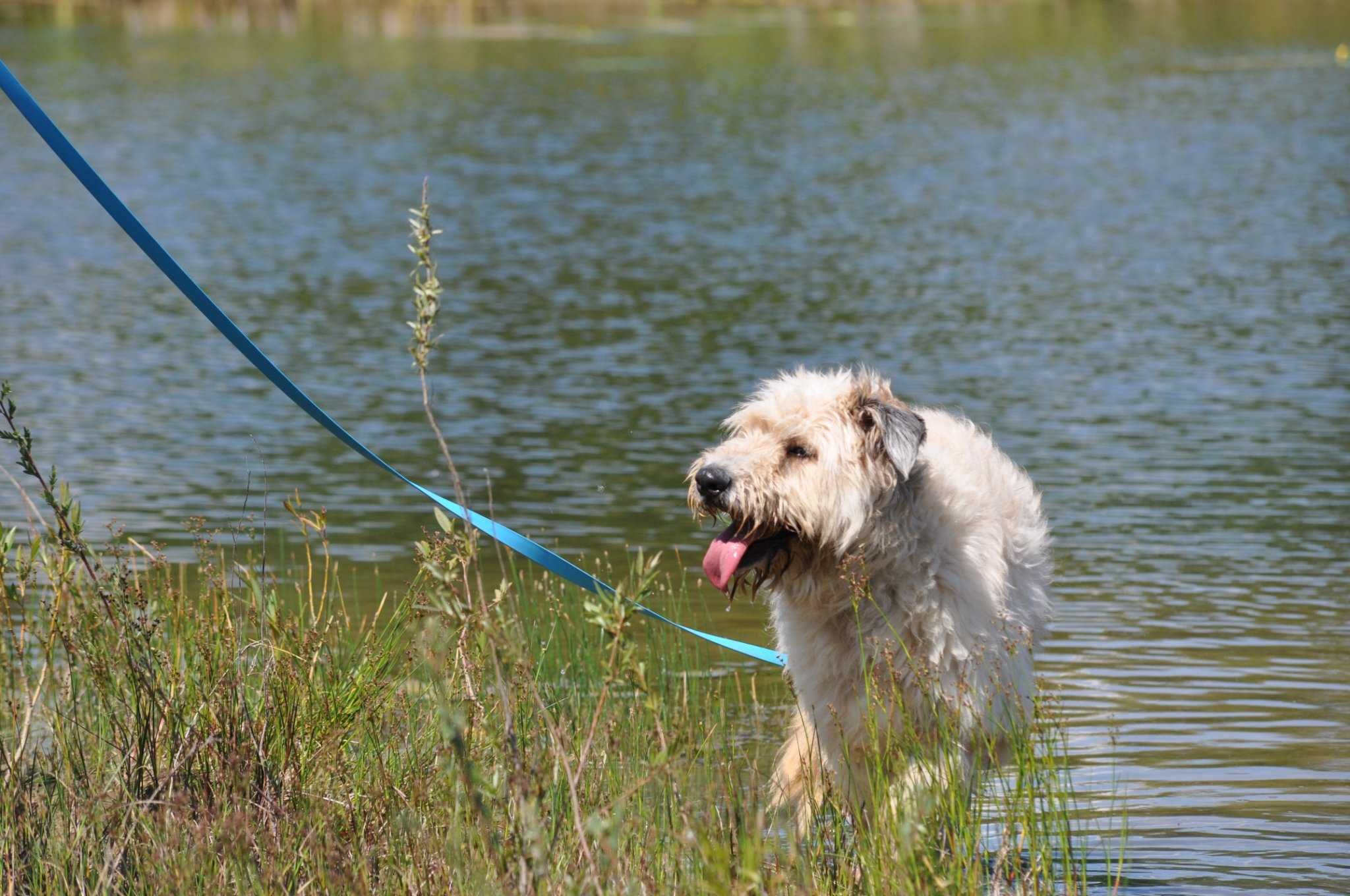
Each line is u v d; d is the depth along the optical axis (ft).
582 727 24.13
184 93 164.86
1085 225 96.94
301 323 69.62
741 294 76.13
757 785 23.31
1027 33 238.07
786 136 140.77
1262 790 25.66
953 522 22.98
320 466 46.88
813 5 284.00
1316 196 106.73
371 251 88.53
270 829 19.42
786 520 22.63
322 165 123.24
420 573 22.76
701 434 50.75
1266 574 37.01
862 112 156.46
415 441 49.98
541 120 150.00
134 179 115.14
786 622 24.03
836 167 123.85
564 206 105.29
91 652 21.50
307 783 21.20
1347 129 140.05
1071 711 29.01
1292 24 250.98
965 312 71.20
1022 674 23.50
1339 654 31.86
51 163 122.01
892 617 22.61
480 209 104.01
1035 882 20.11
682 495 43.83
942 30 244.01
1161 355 62.13
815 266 84.07
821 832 21.22
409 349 17.52
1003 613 23.15
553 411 53.88
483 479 45.52
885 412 22.70
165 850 18.71
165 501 42.60
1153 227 95.91
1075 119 150.92
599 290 77.41
